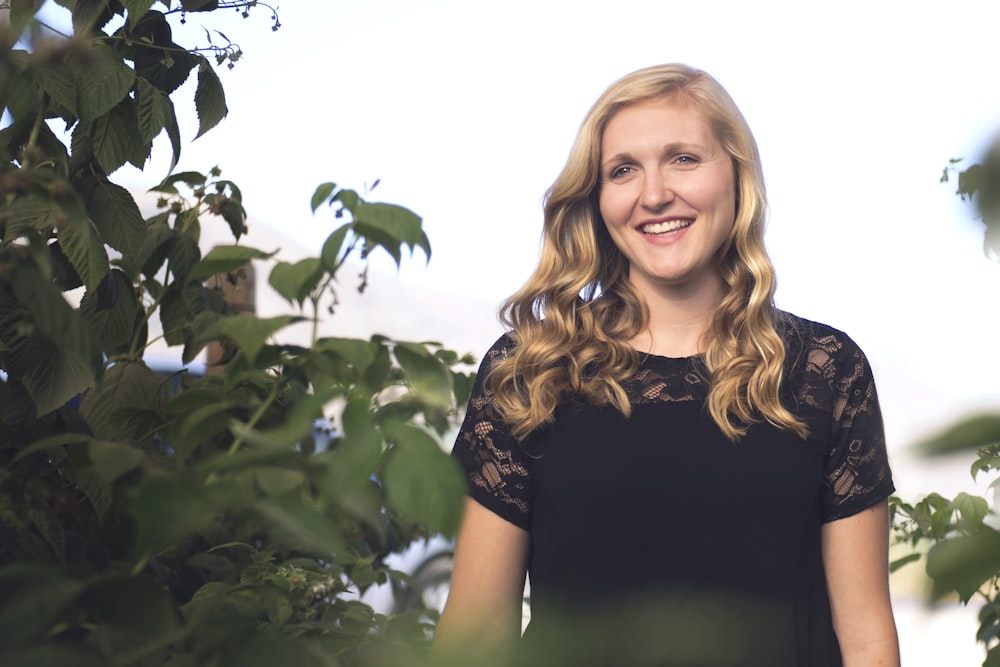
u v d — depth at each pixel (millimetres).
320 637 1340
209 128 1666
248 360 902
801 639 1585
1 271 895
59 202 794
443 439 2053
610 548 1616
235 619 600
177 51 1643
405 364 888
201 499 628
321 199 906
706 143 1724
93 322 1564
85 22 1539
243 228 1841
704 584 1575
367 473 613
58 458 1302
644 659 329
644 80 1753
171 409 996
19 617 502
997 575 352
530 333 1780
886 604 1633
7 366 1275
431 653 366
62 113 1473
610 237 1843
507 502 1711
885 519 1667
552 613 338
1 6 1235
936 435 261
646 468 1626
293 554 1813
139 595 577
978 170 262
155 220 1783
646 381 1698
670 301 1775
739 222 1739
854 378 1681
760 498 1596
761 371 1637
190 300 1741
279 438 675
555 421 1703
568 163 1802
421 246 871
